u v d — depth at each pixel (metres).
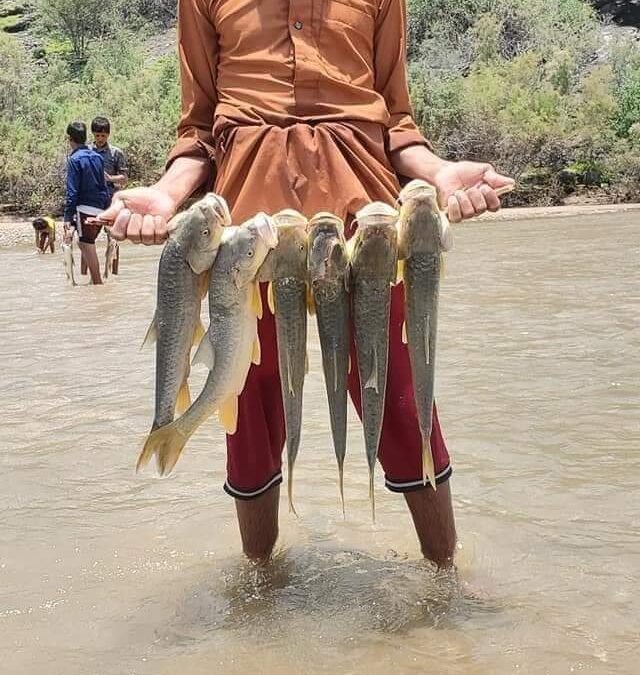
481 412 5.60
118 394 6.42
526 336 7.88
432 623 3.13
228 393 3.09
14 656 3.03
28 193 31.41
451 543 3.56
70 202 12.45
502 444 5.01
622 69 38.09
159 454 3.11
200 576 3.60
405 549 3.80
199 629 3.17
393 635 3.06
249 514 3.61
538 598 3.30
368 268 2.99
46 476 4.79
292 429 3.10
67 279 13.38
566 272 12.21
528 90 34.94
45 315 10.08
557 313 8.99
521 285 11.05
